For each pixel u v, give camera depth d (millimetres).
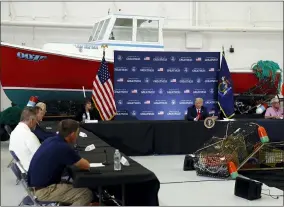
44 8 11086
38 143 3920
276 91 10008
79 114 8320
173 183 5062
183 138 7082
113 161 3605
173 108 8734
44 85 8211
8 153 7652
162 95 8656
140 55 8477
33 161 3406
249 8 12523
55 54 8031
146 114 8602
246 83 9914
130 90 8492
